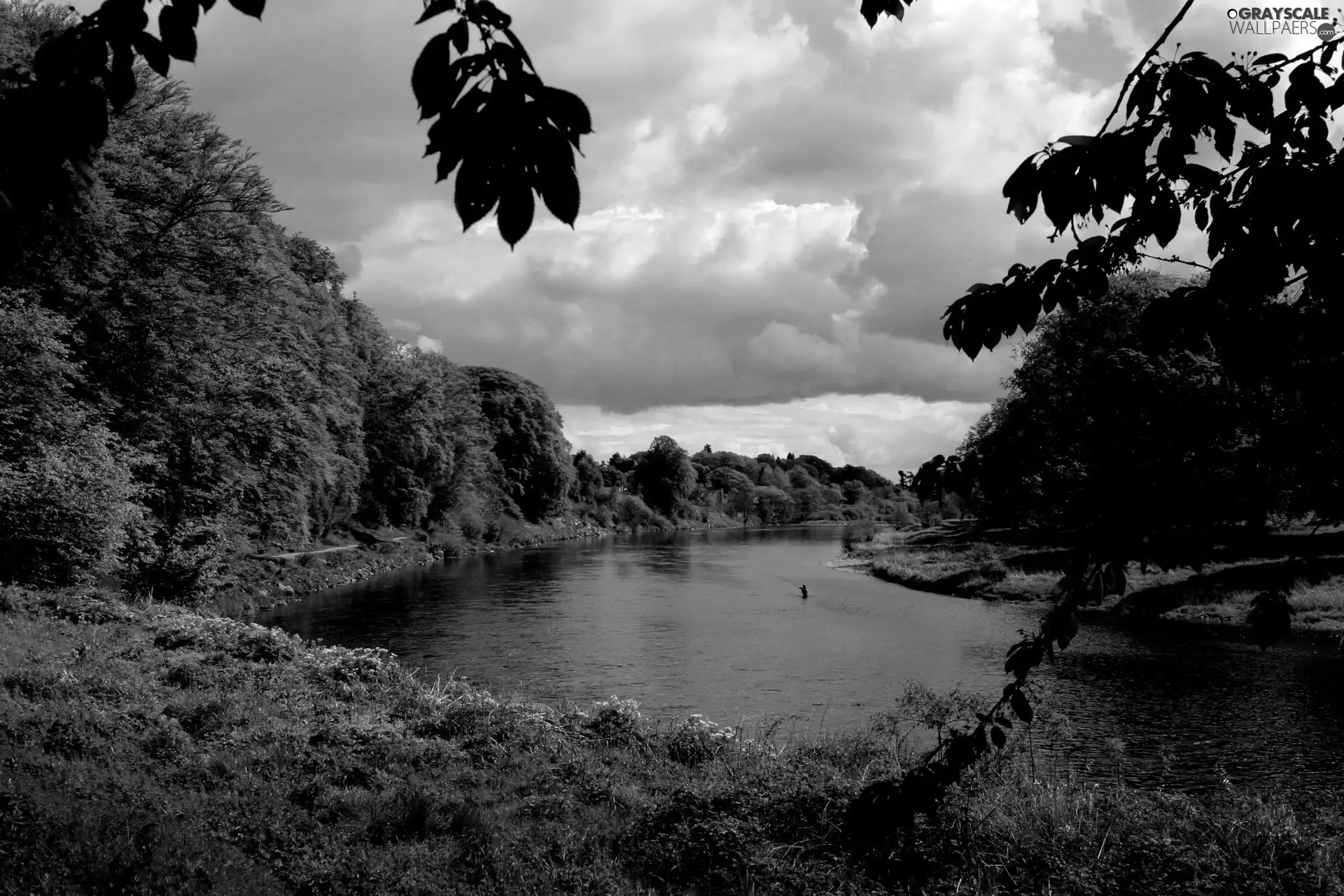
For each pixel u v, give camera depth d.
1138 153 2.60
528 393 101.00
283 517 38.25
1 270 2.15
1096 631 25.66
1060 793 9.66
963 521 87.94
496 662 22.89
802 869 7.99
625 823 9.20
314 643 20.05
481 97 1.88
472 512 73.75
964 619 30.97
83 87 2.04
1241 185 2.68
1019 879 7.75
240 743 11.14
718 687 20.09
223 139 29.86
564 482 100.00
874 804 4.34
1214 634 24.98
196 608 26.52
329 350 46.75
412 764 11.07
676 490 137.88
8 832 7.00
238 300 32.25
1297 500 3.29
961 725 13.23
